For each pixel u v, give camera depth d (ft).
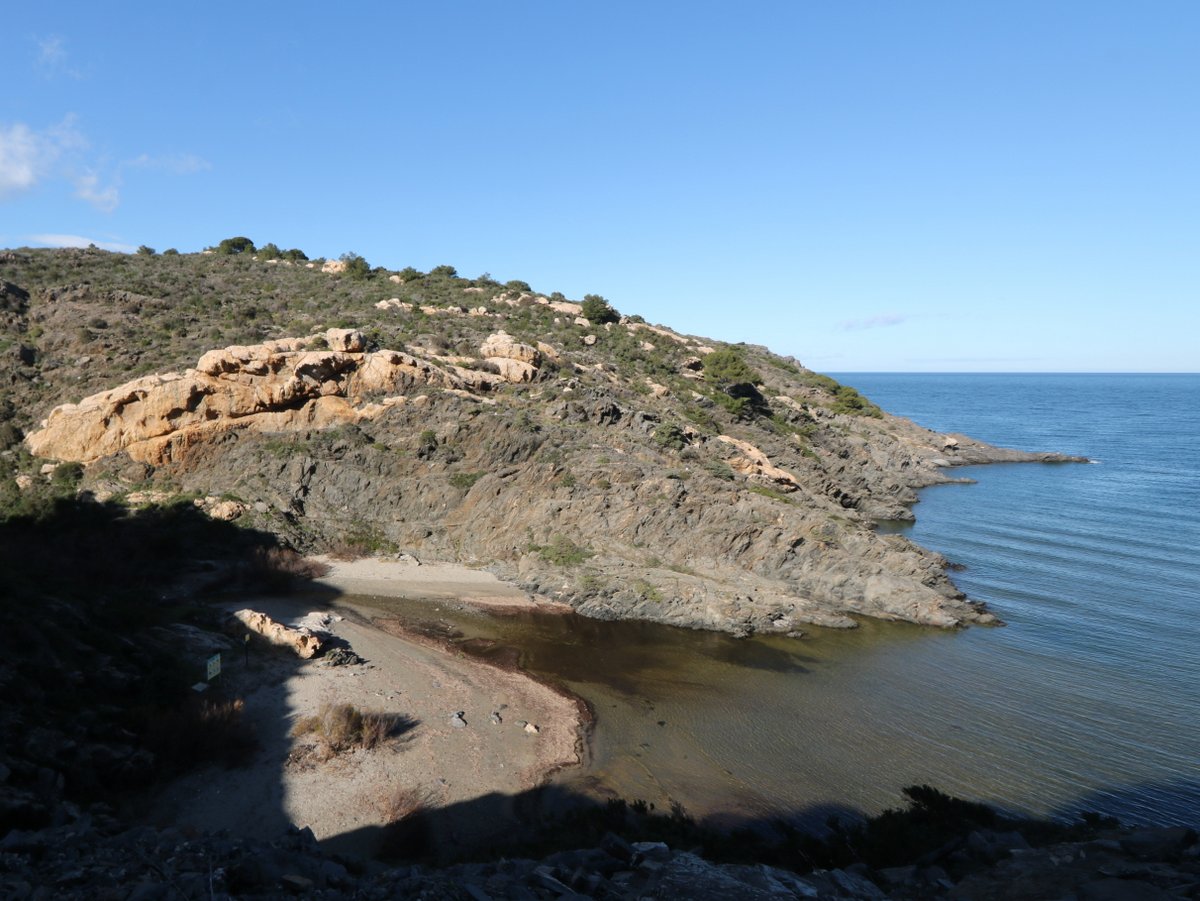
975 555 164.04
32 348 173.17
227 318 201.77
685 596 124.26
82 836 41.86
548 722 87.25
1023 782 77.10
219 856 39.55
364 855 58.80
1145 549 167.73
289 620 111.14
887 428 320.09
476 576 137.90
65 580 102.42
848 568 134.00
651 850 48.88
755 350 367.25
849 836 55.21
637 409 185.26
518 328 237.66
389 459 154.81
